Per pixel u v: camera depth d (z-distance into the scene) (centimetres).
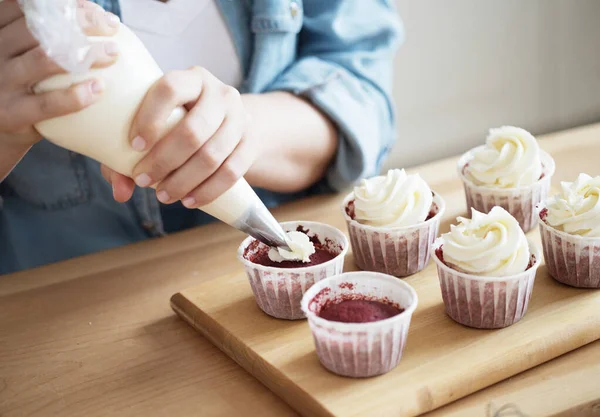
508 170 109
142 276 106
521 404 73
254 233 86
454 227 91
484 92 187
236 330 87
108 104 69
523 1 181
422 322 88
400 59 174
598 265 90
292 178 123
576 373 78
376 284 84
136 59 71
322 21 133
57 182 129
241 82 133
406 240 98
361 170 126
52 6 65
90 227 133
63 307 99
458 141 189
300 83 127
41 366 86
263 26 127
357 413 71
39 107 67
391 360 77
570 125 200
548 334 81
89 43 68
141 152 73
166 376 83
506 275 84
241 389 80
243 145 79
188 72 75
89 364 85
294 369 79
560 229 93
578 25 189
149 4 121
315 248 98
